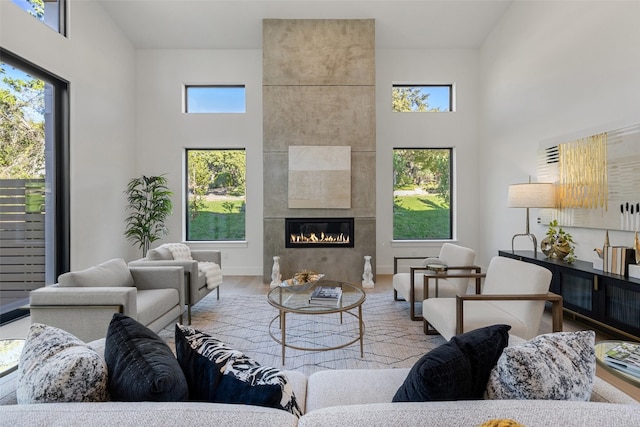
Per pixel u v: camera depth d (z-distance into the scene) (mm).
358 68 4746
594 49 3133
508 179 4594
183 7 4562
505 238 4680
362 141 4746
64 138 3773
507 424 577
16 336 2812
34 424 676
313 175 4703
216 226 5484
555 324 2018
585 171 3227
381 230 5398
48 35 3459
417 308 3502
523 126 4258
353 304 2355
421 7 4582
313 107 4734
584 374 897
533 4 4031
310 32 4738
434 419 702
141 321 2348
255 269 5352
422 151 5520
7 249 3164
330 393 1251
